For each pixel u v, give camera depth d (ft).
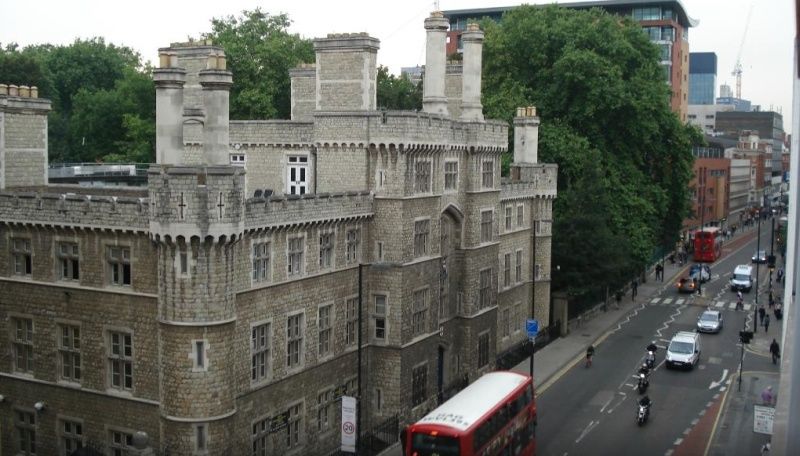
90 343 144.36
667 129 316.60
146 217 135.13
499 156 214.90
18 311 150.82
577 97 294.46
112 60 412.36
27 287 149.28
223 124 134.51
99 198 139.33
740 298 317.83
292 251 154.40
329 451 166.50
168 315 133.90
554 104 298.97
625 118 298.56
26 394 151.43
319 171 178.19
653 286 363.35
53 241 145.89
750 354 245.65
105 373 143.33
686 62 612.29
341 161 175.94
